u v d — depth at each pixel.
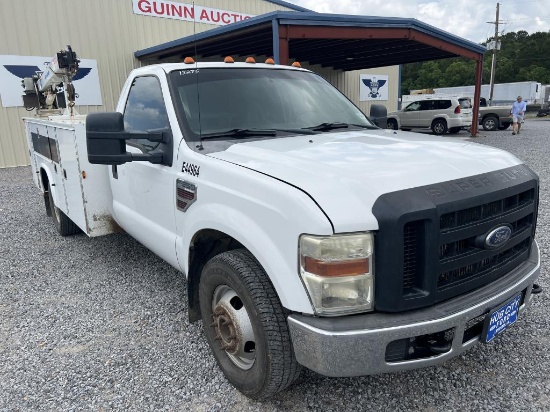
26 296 4.14
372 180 2.14
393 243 1.99
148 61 15.06
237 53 16.39
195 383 2.82
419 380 2.79
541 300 3.75
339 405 2.59
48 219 6.86
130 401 2.66
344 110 3.89
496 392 2.66
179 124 3.07
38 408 2.62
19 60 12.42
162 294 4.12
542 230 5.59
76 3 13.24
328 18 10.72
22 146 12.86
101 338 3.38
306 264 2.04
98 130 2.77
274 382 2.37
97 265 4.89
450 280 2.23
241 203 2.38
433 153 2.60
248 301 2.36
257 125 3.30
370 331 2.00
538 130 23.00
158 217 3.36
